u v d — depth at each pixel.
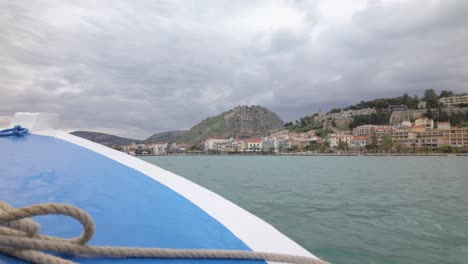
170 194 2.33
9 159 3.00
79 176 2.57
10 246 1.01
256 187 16.84
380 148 137.00
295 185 18.02
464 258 5.67
